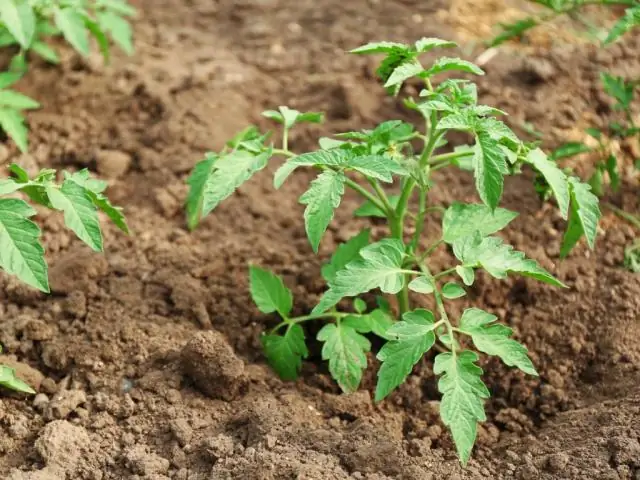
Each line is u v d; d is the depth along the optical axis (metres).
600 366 1.64
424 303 1.69
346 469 1.53
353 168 1.50
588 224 1.56
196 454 1.55
